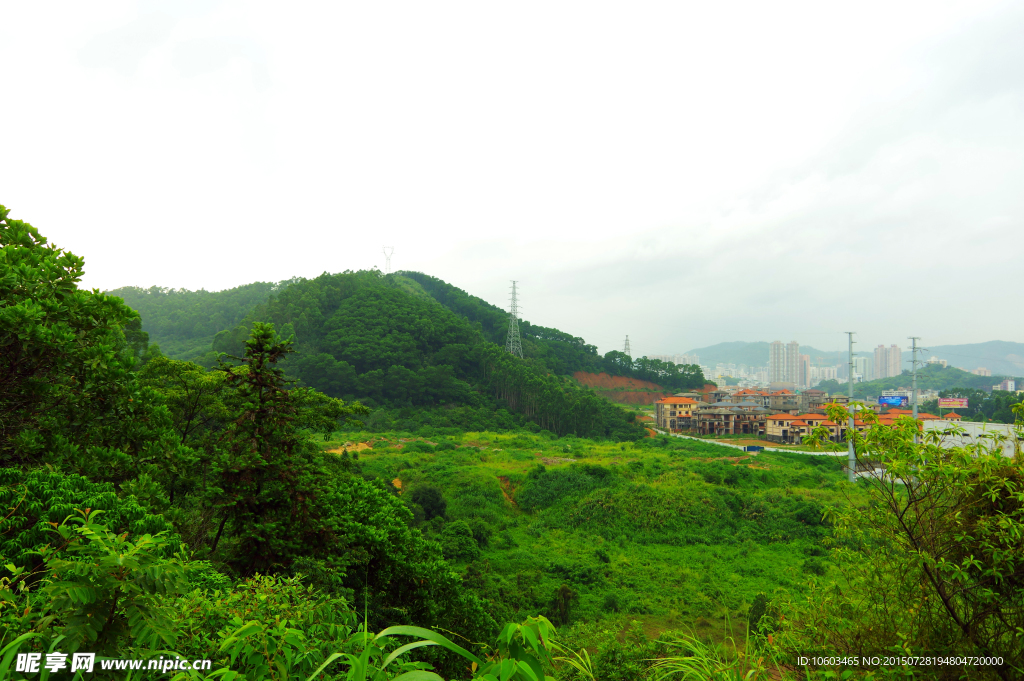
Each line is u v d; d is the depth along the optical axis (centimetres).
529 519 4103
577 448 6562
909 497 400
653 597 2705
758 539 3619
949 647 379
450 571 1588
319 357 9506
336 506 1478
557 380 10912
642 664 895
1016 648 362
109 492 809
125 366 1118
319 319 11569
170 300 17675
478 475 4616
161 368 1825
